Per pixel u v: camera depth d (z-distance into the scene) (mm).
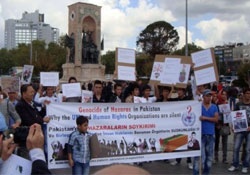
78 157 6441
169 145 7852
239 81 37844
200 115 8078
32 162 2535
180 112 7961
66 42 42188
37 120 6648
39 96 9484
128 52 9859
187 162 9539
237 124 8883
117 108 7434
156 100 10141
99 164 7246
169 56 9320
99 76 42062
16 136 5988
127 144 7508
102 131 7320
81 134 6504
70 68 41344
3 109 8016
